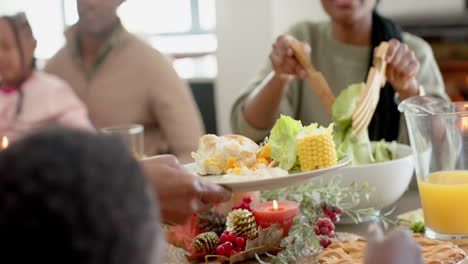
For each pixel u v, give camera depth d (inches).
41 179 10.2
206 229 35.9
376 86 43.8
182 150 68.7
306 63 49.1
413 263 15.1
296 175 28.0
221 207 38.5
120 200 10.8
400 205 43.9
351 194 36.6
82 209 10.3
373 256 15.3
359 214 39.6
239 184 27.8
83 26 67.7
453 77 112.3
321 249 33.7
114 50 68.7
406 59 48.4
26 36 67.6
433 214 35.6
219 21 124.4
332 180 36.5
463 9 110.5
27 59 67.4
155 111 69.8
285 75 56.7
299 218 33.0
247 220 34.3
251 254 33.5
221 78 126.6
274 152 33.3
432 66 65.2
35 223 10.1
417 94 52.4
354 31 65.1
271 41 122.8
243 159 32.5
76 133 11.2
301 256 32.7
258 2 122.1
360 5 61.4
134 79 68.3
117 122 69.5
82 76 69.5
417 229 37.5
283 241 32.2
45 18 183.8
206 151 33.3
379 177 38.3
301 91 66.6
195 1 182.5
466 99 110.5
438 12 111.7
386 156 46.5
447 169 35.5
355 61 65.6
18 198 10.1
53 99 67.1
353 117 42.1
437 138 35.3
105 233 10.4
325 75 67.2
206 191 27.8
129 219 10.8
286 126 33.4
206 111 130.1
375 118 57.8
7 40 66.5
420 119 35.6
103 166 10.8
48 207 10.1
